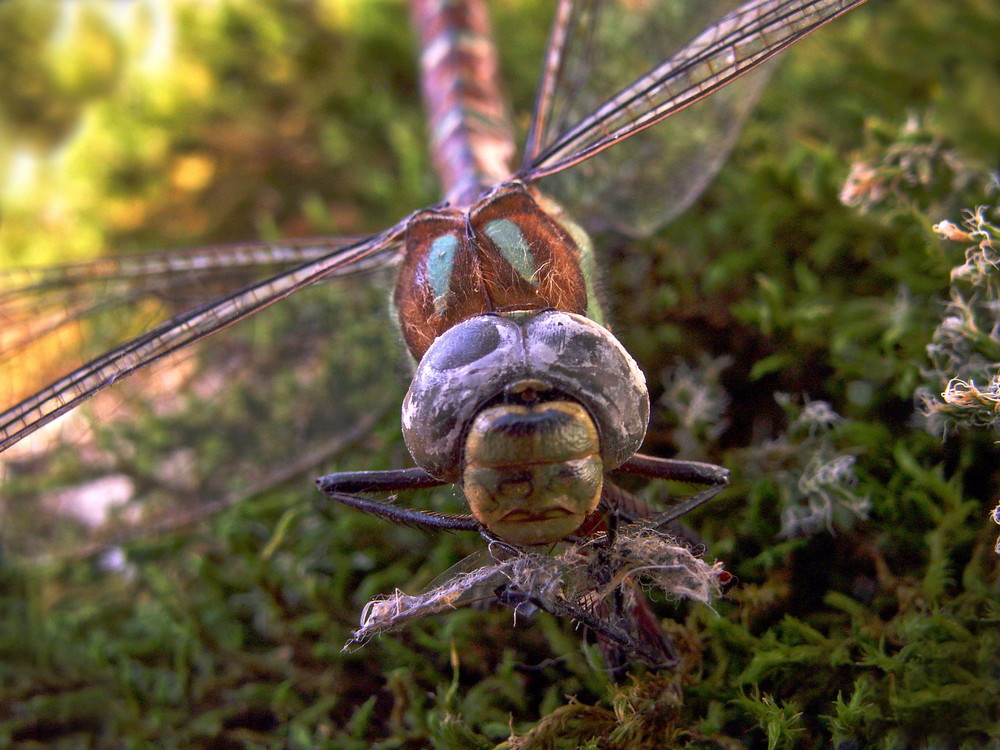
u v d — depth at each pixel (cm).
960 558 8
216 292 11
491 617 8
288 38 13
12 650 10
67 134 14
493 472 7
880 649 8
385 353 10
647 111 8
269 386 10
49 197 14
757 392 9
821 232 9
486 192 8
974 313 8
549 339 7
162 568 10
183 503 10
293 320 10
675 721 8
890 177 9
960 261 9
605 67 11
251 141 13
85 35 14
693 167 10
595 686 8
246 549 9
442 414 7
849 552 8
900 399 9
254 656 9
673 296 10
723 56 8
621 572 7
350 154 13
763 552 8
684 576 7
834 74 11
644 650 7
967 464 8
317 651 9
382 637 9
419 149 12
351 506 8
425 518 8
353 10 14
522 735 8
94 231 13
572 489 7
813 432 9
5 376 11
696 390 9
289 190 13
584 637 8
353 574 9
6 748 9
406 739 8
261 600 9
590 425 7
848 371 9
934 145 9
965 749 7
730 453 9
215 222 13
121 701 9
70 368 11
